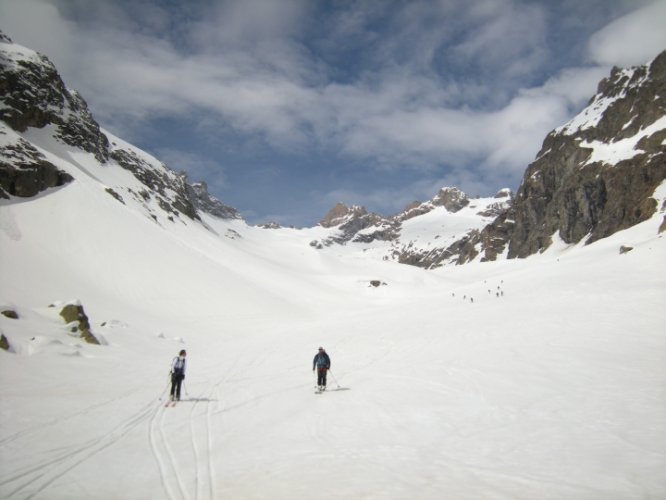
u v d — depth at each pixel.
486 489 8.41
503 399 16.23
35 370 21.98
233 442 12.40
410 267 177.00
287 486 8.91
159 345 38.94
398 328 49.38
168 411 16.30
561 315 40.47
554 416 13.62
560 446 10.85
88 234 73.62
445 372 22.58
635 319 33.88
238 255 132.62
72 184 85.44
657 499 7.69
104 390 19.62
